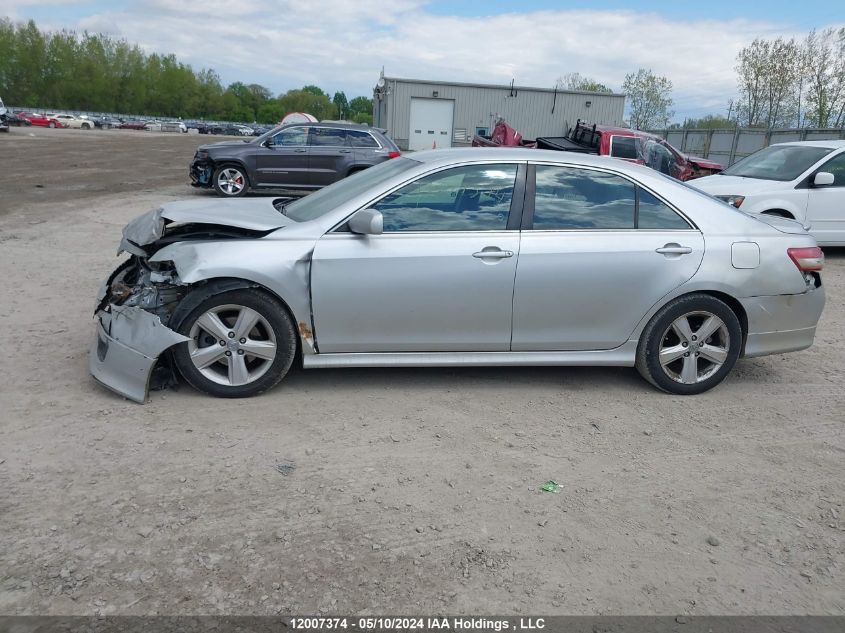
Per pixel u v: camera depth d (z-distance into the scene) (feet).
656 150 53.01
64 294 21.39
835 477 12.23
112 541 9.44
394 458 12.10
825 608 8.89
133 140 144.97
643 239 14.66
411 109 113.19
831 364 18.28
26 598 8.31
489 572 9.23
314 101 462.60
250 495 10.71
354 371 16.07
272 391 14.67
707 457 12.76
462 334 14.48
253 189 49.78
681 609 8.75
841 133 70.33
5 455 11.49
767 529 10.56
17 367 15.24
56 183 53.72
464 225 14.32
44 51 323.37
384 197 14.20
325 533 9.86
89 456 11.61
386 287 13.89
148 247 14.42
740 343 15.44
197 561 9.12
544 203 14.62
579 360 15.07
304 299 13.76
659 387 15.49
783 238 15.47
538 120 116.78
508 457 12.37
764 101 119.44
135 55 356.38
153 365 13.44
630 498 11.23
